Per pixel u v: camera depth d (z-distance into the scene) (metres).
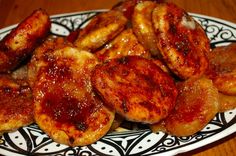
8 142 0.38
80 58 0.40
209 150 0.39
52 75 0.40
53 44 0.42
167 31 0.40
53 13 0.62
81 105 0.38
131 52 0.43
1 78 0.43
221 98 0.40
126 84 0.37
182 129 0.37
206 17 0.52
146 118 0.36
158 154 0.36
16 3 0.65
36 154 0.37
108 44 0.44
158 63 0.42
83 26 0.54
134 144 0.37
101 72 0.36
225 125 0.38
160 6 0.42
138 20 0.42
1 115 0.39
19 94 0.42
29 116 0.40
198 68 0.40
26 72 0.45
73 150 0.37
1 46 0.43
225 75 0.40
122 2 0.49
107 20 0.44
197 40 0.42
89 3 0.64
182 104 0.39
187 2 0.61
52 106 0.39
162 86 0.39
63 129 0.37
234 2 0.60
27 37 0.42
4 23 0.61
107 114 0.38
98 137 0.37
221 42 0.48
